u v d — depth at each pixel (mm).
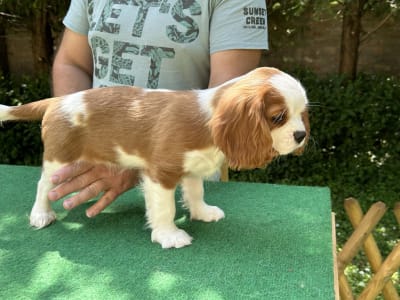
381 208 696
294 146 468
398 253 743
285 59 1793
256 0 625
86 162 559
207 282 471
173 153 496
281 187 711
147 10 637
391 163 1539
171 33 628
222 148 468
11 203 658
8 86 1691
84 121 532
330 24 1739
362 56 1781
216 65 621
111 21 652
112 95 529
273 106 453
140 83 652
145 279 477
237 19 617
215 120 469
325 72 1789
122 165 547
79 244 543
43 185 582
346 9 1550
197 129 488
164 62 639
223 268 494
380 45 1754
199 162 503
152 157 511
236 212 625
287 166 1538
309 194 685
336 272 491
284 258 511
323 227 582
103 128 525
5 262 510
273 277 478
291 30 1595
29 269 498
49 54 1745
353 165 1530
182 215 613
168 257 514
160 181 516
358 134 1505
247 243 542
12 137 1617
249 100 453
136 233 566
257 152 455
